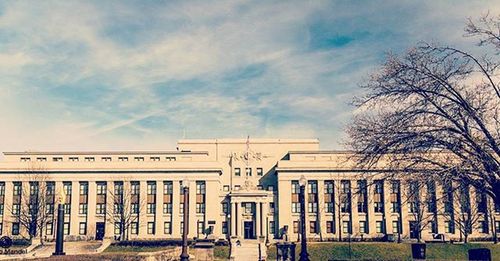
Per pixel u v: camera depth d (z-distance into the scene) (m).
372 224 101.31
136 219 103.38
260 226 103.06
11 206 102.88
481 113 22.53
